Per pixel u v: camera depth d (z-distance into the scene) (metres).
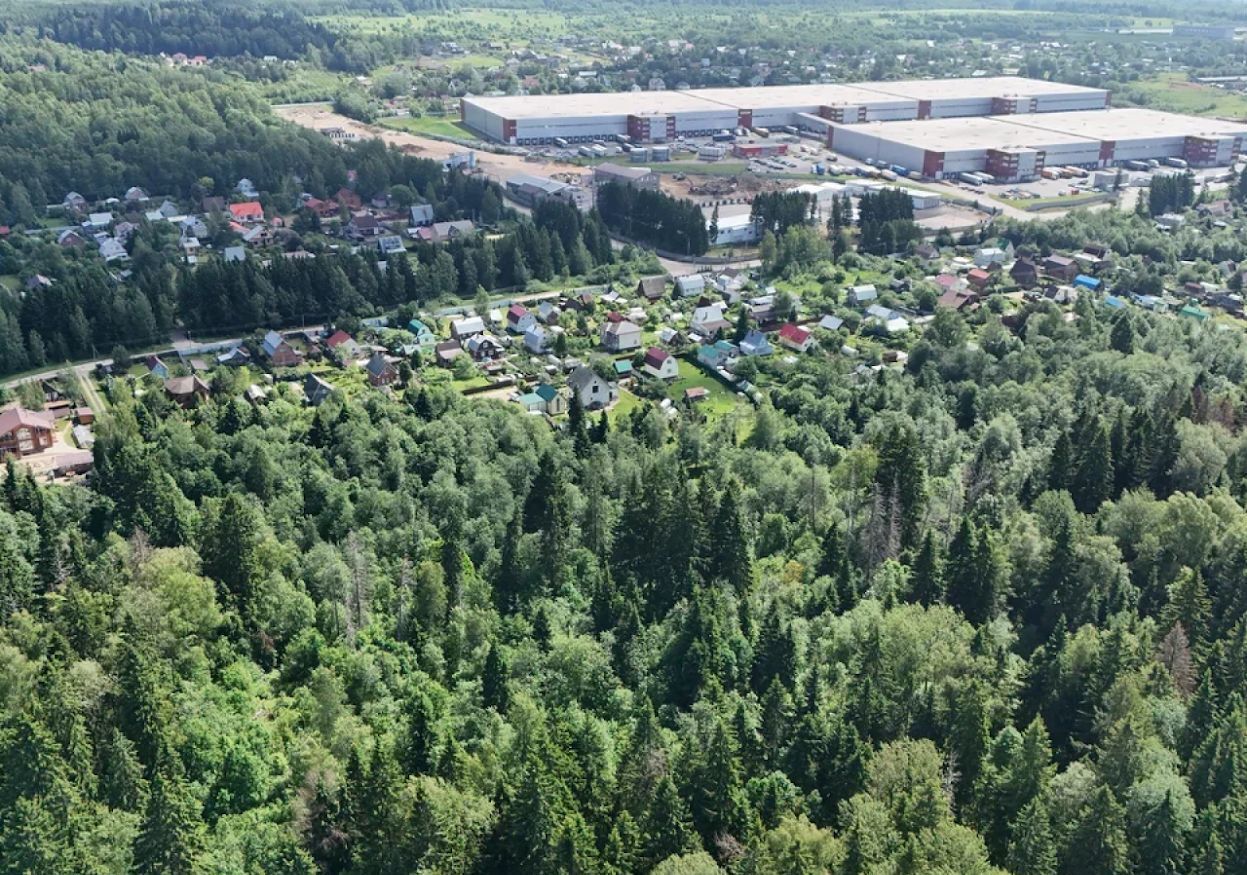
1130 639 144.50
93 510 189.38
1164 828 116.25
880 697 139.00
